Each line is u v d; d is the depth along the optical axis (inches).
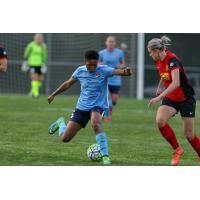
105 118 2432.3
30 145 1747.0
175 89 1405.0
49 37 4360.2
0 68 1603.1
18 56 4335.6
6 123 2278.5
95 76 1480.1
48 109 2923.2
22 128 2135.8
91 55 1455.5
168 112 1467.8
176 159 1483.8
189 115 1464.1
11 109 2864.2
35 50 3671.3
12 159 1509.6
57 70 4377.5
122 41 4340.6
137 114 2783.0
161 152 1683.1
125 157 1588.3
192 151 1720.0
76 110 1513.3
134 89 4367.6
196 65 4451.3
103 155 1483.8
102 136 1485.0
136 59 4360.2
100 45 4328.3
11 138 1882.4
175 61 1427.2
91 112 1487.5
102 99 1493.6
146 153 1662.2
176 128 2295.8
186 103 1461.6
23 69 3774.6
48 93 4389.8
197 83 4456.2
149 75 4394.7
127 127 2256.4
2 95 4079.7
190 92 1464.1
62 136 1531.7
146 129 2204.7
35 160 1504.7
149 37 4389.8
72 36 4352.9
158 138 1968.5
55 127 1640.0
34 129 2117.4
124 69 1470.2
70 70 4377.5
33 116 2561.5
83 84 1498.5
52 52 4375.0
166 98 1477.6
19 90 4350.4
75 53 4372.5
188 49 4436.5
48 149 1684.3
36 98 3688.5
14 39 4318.4
